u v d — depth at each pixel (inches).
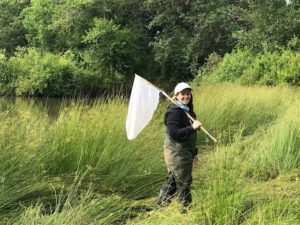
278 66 820.6
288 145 258.1
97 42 1301.7
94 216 170.4
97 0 1322.6
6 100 321.4
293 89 627.2
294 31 963.3
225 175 170.9
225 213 155.6
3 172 194.4
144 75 1348.4
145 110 192.7
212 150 283.0
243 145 277.1
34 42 1425.9
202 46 1230.3
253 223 151.6
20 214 173.2
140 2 1350.9
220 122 369.4
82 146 231.3
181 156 186.5
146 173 221.3
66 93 1219.2
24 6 1493.6
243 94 503.8
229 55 997.2
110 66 1315.2
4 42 1435.8
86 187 213.9
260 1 997.8
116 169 230.5
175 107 186.4
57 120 255.9
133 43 1331.2
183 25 1320.1
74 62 1293.1
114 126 257.6
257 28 981.8
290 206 165.2
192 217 155.6
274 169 250.5
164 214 160.2
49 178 213.0
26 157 208.4
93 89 1261.1
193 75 1228.5
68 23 1331.2
